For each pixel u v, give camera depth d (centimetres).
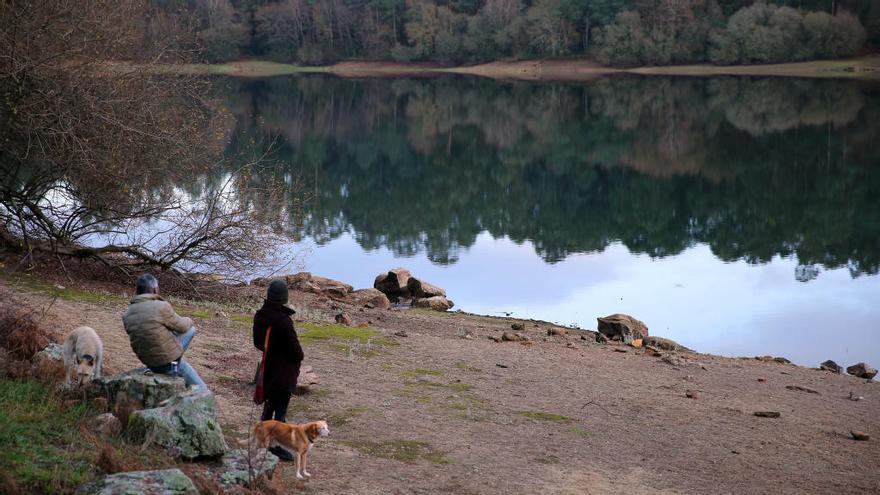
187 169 1964
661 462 1071
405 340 1673
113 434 793
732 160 6144
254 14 15338
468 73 14988
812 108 8831
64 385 892
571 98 10556
